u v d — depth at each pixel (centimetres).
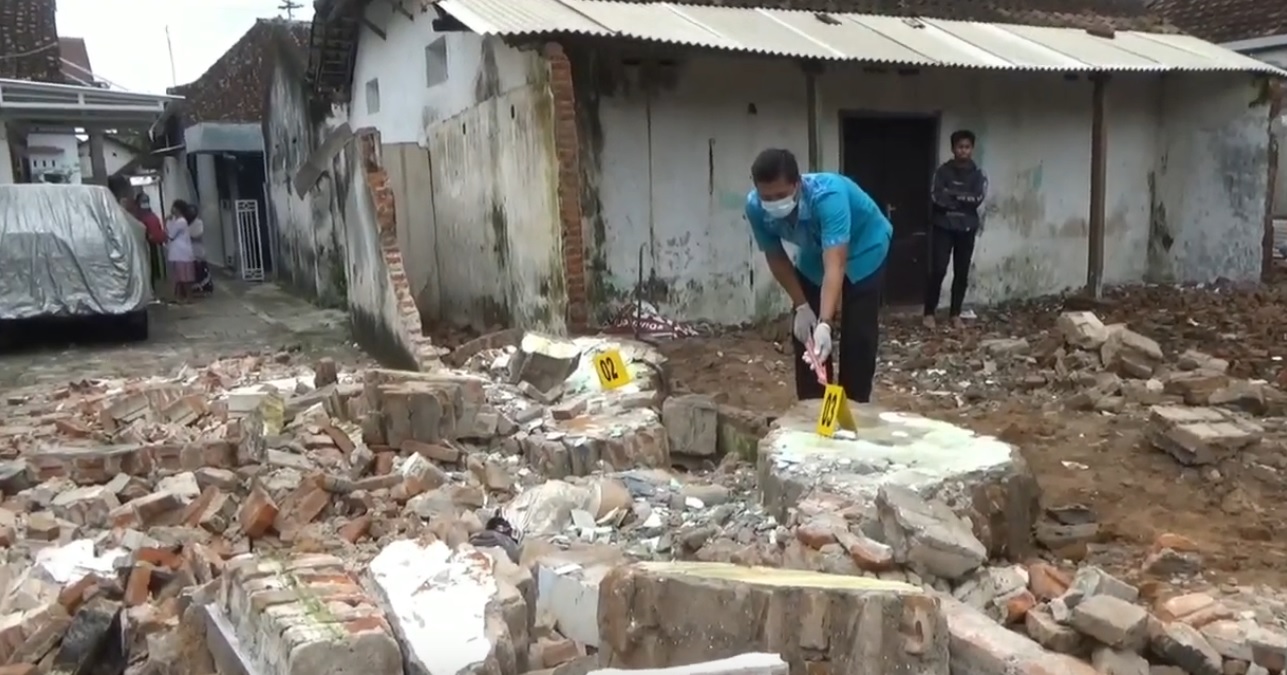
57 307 1145
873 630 287
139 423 664
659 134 974
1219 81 1254
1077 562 445
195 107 2250
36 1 1906
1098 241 1184
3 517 479
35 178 2061
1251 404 673
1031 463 587
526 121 898
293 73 1617
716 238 1016
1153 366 770
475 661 291
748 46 874
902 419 516
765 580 302
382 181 916
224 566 386
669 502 483
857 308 553
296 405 628
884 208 1134
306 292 1628
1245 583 417
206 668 341
